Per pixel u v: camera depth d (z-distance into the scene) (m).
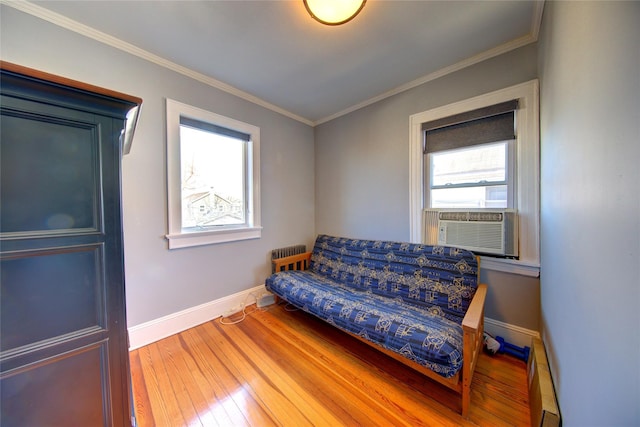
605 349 0.59
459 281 1.79
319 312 1.87
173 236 1.98
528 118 1.69
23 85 0.61
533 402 1.20
